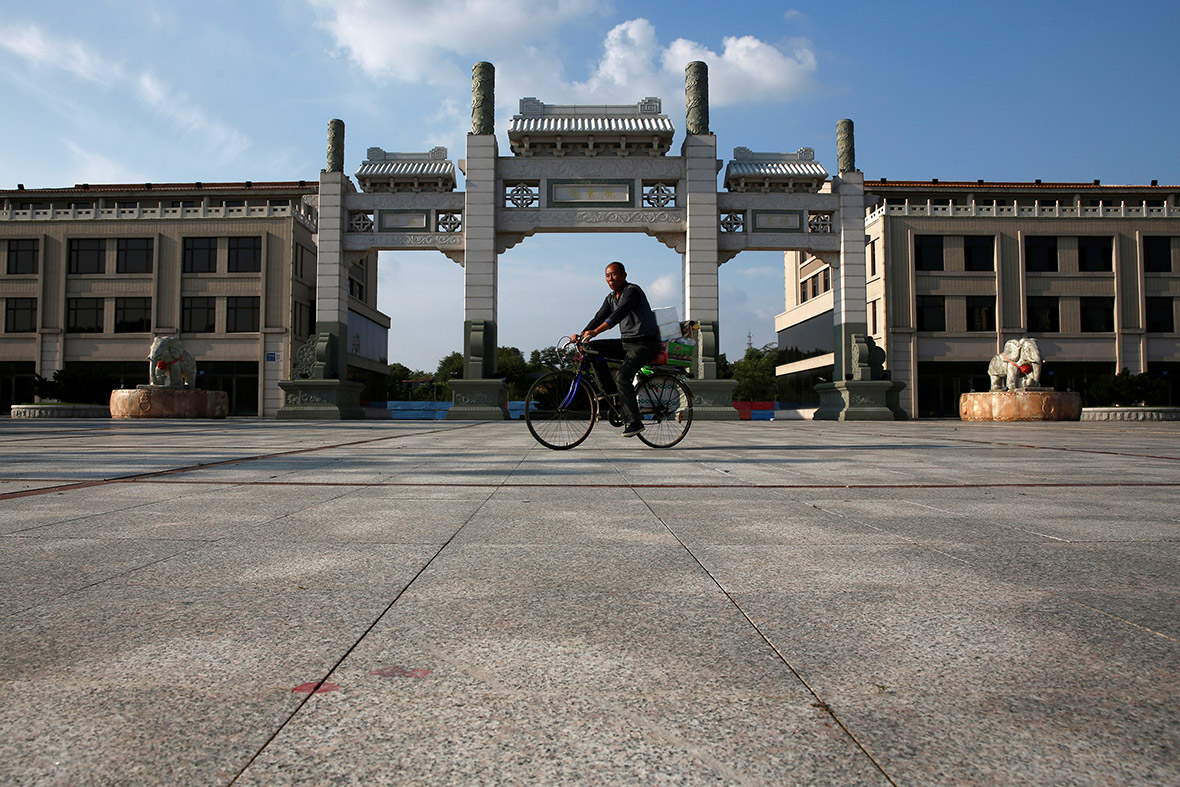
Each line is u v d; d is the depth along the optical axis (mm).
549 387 7703
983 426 18562
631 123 24859
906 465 6156
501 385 24031
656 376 7777
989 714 1231
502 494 4156
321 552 2562
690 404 7934
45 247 36219
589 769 1054
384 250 25266
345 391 25062
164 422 19938
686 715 1235
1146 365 36906
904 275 36844
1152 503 3867
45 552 2543
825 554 2553
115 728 1175
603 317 7301
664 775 1035
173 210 36031
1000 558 2490
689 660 1494
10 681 1367
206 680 1379
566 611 1845
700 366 24250
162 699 1289
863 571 2293
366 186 25828
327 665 1459
